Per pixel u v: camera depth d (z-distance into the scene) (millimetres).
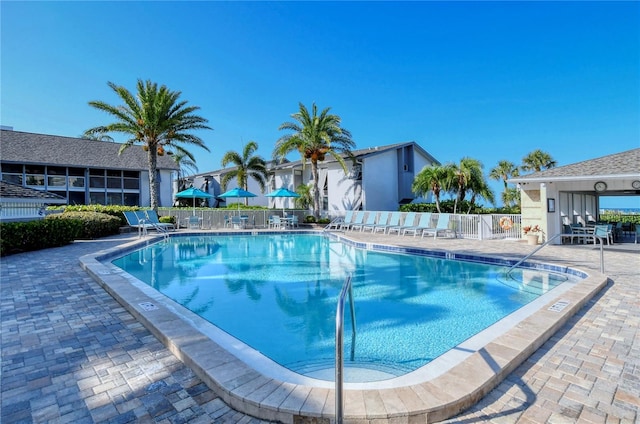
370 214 19250
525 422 2566
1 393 2959
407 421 2525
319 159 21984
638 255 10336
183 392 2965
